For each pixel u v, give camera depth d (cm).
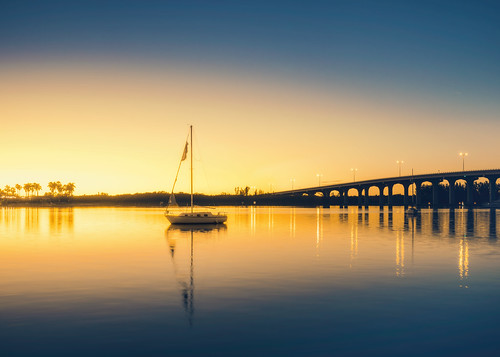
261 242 4631
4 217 11569
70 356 1437
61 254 3712
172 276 2672
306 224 7856
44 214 14238
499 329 1686
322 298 2123
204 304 2020
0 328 1691
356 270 2870
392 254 3656
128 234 5744
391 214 13050
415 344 1540
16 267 3025
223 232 6003
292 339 1584
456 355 1451
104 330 1670
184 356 1440
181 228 6850
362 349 1497
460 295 2181
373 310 1925
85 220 9819
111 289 2316
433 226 7238
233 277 2633
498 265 3075
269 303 2036
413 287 2358
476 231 6138
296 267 2994
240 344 1538
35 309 1939
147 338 1591
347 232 5975
